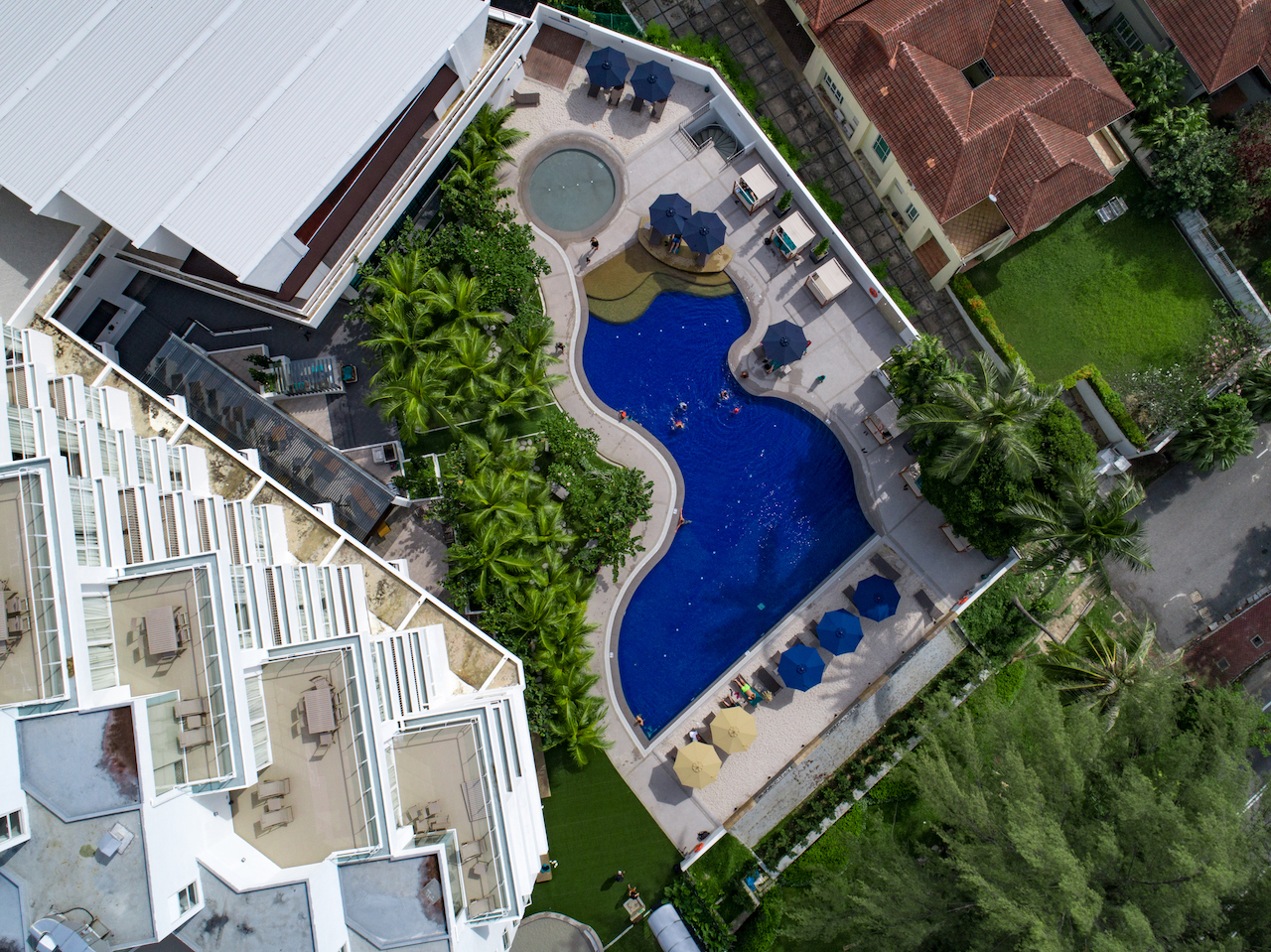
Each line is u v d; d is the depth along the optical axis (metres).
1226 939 36.56
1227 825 36.19
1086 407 48.50
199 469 37.41
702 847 43.44
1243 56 43.81
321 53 38.06
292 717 29.67
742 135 47.78
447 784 30.80
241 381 44.06
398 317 40.50
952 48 44.16
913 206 45.97
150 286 44.81
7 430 28.73
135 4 37.44
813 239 46.78
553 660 40.94
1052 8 44.41
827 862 44.22
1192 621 47.91
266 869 28.62
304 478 43.25
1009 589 46.44
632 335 47.66
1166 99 45.53
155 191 36.59
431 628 36.97
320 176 37.34
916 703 45.78
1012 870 37.78
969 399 38.00
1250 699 41.56
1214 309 47.53
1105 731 40.03
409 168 41.38
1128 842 37.91
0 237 38.34
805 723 45.84
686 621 46.56
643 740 45.50
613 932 43.91
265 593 31.19
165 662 28.12
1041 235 48.06
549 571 41.00
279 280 39.47
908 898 38.47
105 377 37.78
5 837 25.25
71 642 26.52
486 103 43.66
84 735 26.03
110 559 28.89
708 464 47.31
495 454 42.19
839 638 44.22
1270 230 47.41
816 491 47.38
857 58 43.97
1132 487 37.28
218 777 27.30
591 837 44.53
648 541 46.66
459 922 28.84
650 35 47.62
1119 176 48.06
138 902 25.34
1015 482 39.69
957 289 46.97
